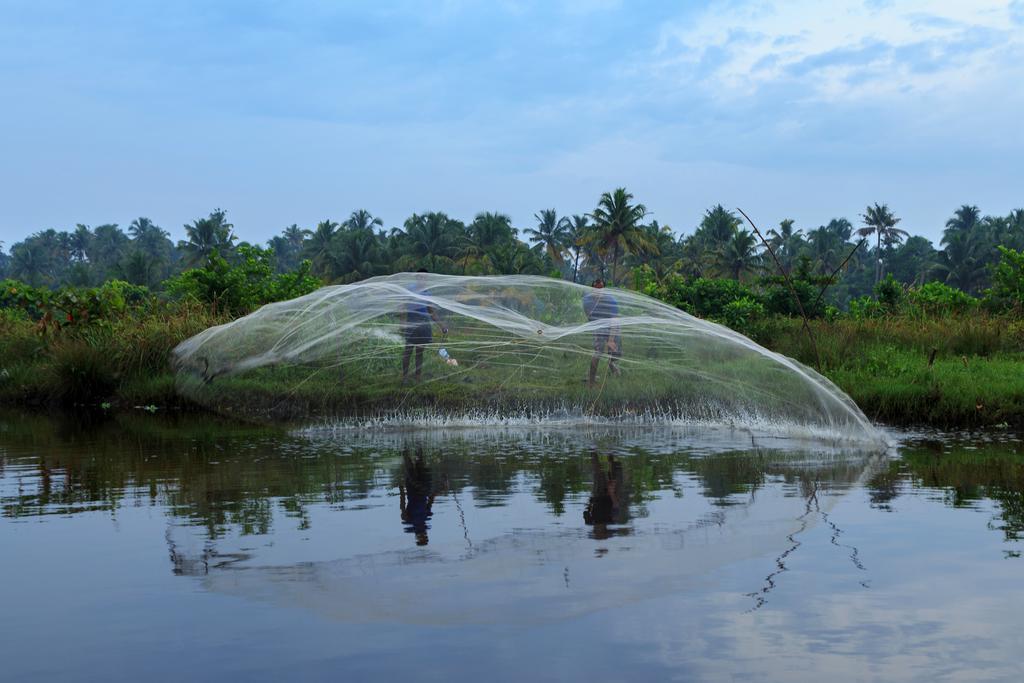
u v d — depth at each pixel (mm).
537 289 10477
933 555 3854
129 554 4020
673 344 9688
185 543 4199
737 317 17922
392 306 10469
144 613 3230
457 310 10336
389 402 9609
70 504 5137
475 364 10133
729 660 2756
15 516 4824
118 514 4848
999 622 3059
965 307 18000
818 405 8492
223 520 4672
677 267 73688
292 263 136500
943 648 2840
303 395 9922
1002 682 2592
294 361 10633
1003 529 4301
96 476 6082
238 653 2850
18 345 13984
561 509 4836
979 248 74750
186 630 3057
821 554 3889
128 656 2832
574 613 3182
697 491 5289
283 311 11164
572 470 6070
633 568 3719
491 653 2828
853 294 94812
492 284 10562
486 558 3885
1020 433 7887
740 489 5336
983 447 7051
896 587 3430
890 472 5895
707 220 89562
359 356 10438
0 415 10648
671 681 2605
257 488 5551
